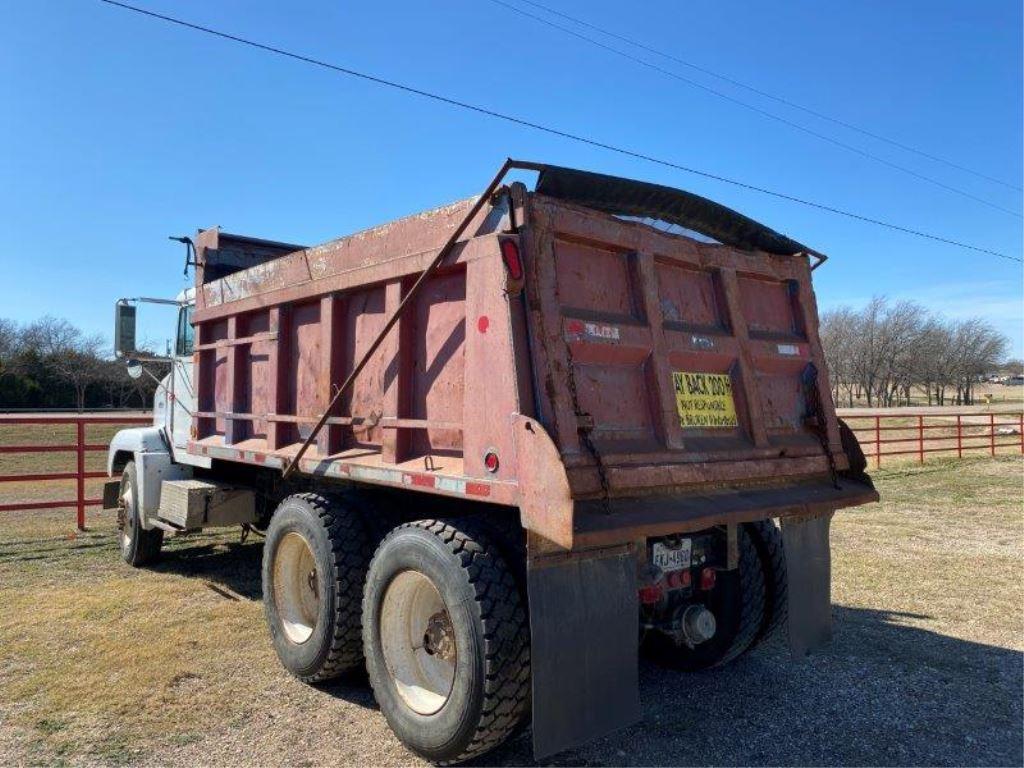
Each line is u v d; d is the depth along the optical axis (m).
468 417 3.44
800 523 4.23
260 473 6.49
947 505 11.92
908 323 73.56
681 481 3.52
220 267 6.90
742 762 3.59
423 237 3.89
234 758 3.56
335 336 4.57
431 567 3.43
